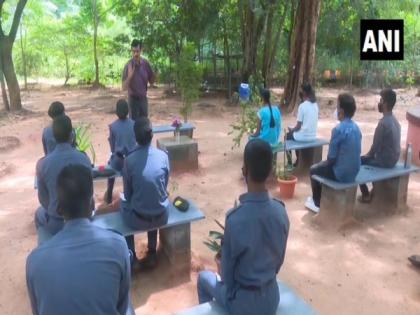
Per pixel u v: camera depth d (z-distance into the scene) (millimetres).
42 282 1857
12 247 4582
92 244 1951
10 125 10062
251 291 2508
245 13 13188
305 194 6020
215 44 14375
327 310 3602
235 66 14656
